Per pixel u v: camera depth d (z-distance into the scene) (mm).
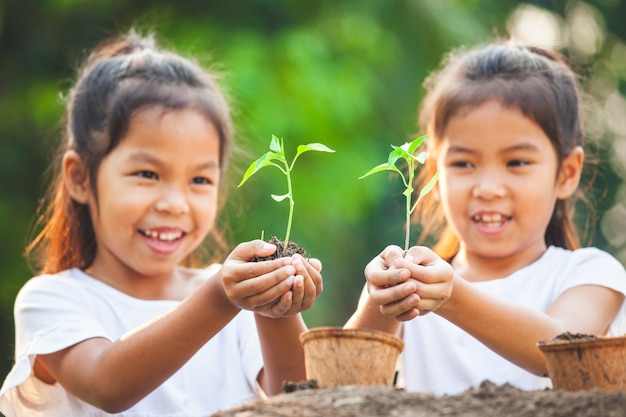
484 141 5102
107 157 5125
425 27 11898
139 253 5086
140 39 5828
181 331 4254
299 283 3896
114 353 4410
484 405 3238
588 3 14609
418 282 3951
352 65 11531
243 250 4031
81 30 11578
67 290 5098
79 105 5309
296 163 10938
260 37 11359
